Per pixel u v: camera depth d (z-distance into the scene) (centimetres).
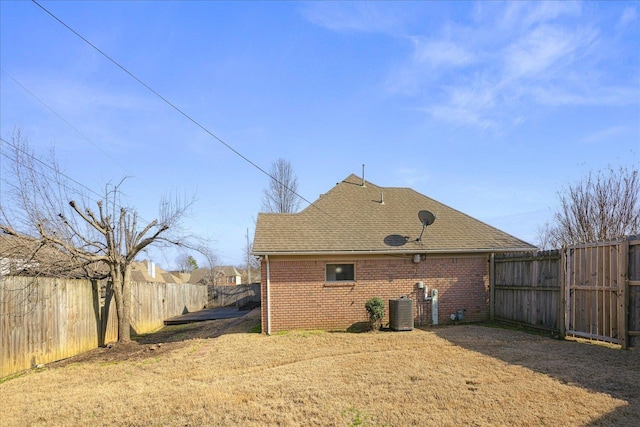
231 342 1054
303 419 503
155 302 1766
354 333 1134
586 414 489
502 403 533
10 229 934
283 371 734
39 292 919
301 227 1338
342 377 679
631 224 1625
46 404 609
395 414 509
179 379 720
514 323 1208
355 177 1734
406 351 862
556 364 717
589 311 916
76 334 1062
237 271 6619
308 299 1215
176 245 1267
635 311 802
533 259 1123
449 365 731
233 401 575
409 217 1473
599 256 890
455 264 1306
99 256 1130
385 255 1259
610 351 808
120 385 702
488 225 1455
